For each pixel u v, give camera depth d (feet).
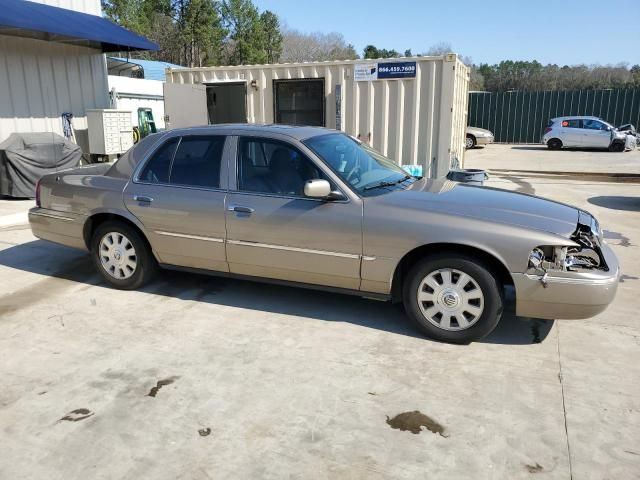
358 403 11.19
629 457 9.50
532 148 84.28
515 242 12.76
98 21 38.29
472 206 13.84
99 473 9.18
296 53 204.03
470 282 13.34
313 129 16.78
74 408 11.07
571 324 15.05
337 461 9.45
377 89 33.83
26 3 34.81
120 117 40.88
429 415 10.77
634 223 28.25
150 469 9.27
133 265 17.43
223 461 9.45
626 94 87.04
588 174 49.42
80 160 37.96
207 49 154.30
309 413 10.84
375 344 13.84
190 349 13.61
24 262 20.99
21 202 32.65
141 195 16.62
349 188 14.35
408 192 14.92
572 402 11.19
